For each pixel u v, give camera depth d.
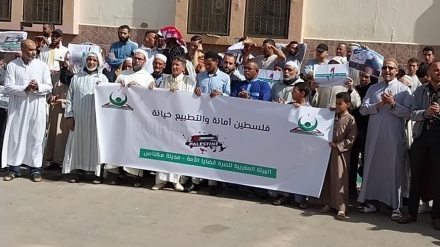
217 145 7.93
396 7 10.91
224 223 6.77
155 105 8.15
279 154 7.67
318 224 6.93
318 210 7.57
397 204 7.25
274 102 7.70
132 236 6.19
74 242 5.96
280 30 11.41
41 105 8.41
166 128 8.12
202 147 7.99
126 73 8.44
